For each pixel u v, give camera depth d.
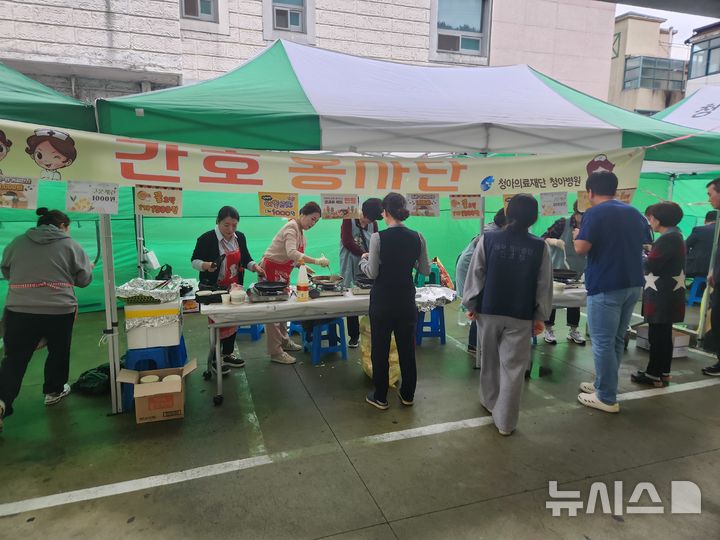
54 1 5.39
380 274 3.04
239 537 2.04
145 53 5.82
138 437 2.87
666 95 21.27
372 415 3.19
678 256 3.50
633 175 3.50
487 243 2.89
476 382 3.79
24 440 2.82
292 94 3.20
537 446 2.80
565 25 9.00
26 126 2.42
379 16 7.45
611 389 3.21
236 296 3.31
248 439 2.87
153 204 2.76
